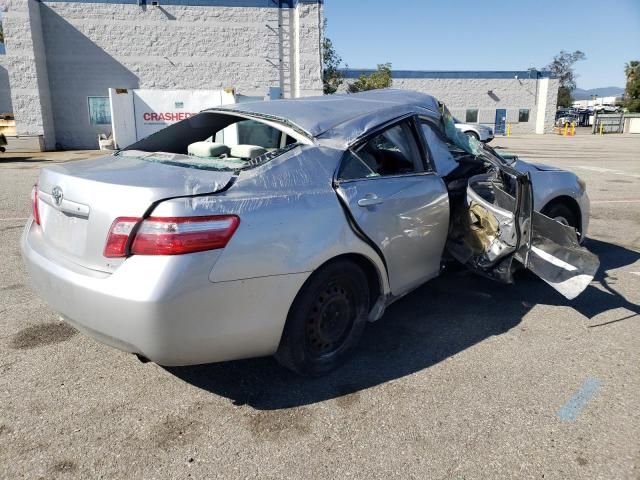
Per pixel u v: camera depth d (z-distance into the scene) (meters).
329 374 3.21
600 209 8.40
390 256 3.34
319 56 23.48
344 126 3.29
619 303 4.36
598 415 2.79
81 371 3.21
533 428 2.68
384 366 3.31
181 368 3.27
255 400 2.94
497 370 3.26
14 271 5.04
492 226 3.92
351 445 2.55
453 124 4.12
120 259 2.50
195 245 2.44
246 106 3.66
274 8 23.20
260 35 23.38
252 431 2.66
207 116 3.71
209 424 2.72
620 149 23.12
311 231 2.82
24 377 3.13
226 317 2.56
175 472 2.37
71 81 22.91
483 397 2.96
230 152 3.29
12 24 21.17
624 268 5.30
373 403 2.91
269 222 2.67
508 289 4.66
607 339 3.69
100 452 2.49
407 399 2.95
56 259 2.82
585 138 34.72
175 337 2.44
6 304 4.23
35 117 21.98
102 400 2.91
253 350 2.73
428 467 2.40
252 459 2.45
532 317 4.07
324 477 2.34
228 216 2.55
